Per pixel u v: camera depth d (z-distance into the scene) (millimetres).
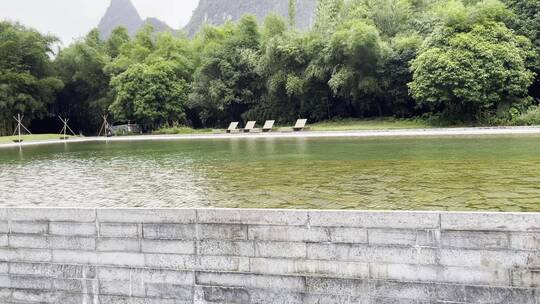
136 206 7273
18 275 5473
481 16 25250
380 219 4398
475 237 4160
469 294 4195
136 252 5109
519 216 4031
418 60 25156
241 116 40094
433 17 31234
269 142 21156
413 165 10266
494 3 26000
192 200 7551
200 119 43156
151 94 39094
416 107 31578
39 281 5410
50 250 5352
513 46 23734
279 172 10281
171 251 5008
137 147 22312
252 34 39969
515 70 23359
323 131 26750
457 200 6445
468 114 26188
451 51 24016
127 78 40125
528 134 17406
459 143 15188
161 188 8914
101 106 45031
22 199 8281
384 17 34156
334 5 37344
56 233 5328
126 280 5152
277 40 34281
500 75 22984
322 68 32250
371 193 7301
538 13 25969
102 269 5215
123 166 13203
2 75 40000
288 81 33656
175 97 40438
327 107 36000
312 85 34500
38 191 9109
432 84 24688
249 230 4773
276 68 35125
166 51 45000
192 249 4953
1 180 10922
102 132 47219
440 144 15195
